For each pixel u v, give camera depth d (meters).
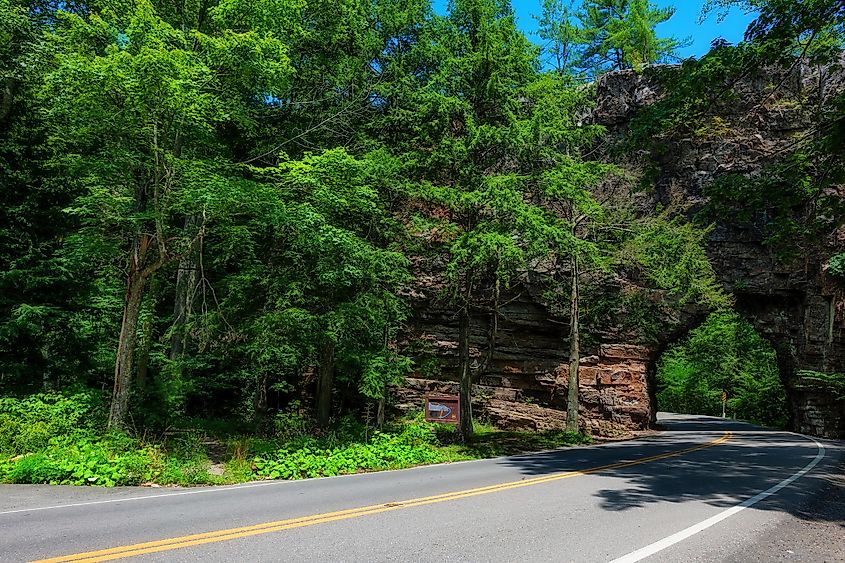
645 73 12.83
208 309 17.62
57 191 15.62
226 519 6.35
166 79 10.58
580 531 5.89
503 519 6.45
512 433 21.86
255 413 18.33
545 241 16.38
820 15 10.66
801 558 5.15
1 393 14.37
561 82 19.25
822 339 28.55
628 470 11.52
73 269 15.48
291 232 14.80
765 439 22.56
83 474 9.41
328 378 18.55
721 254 29.34
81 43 12.01
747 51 11.24
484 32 17.08
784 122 27.36
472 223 17.34
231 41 12.56
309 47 18.00
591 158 25.94
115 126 11.86
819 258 28.36
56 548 5.02
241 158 17.44
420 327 26.83
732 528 6.20
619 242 22.91
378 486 9.32
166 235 14.45
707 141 28.45
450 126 17.25
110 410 13.33
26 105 15.17
